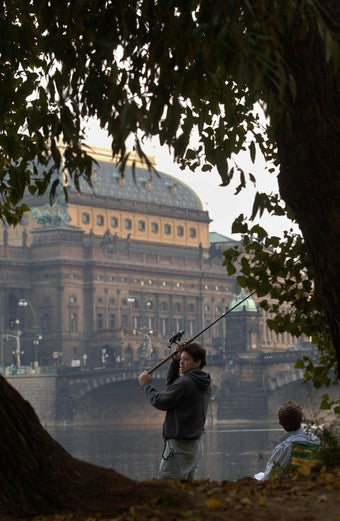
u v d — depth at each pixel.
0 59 21.08
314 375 26.80
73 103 17.91
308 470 21.11
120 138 16.06
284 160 18.64
